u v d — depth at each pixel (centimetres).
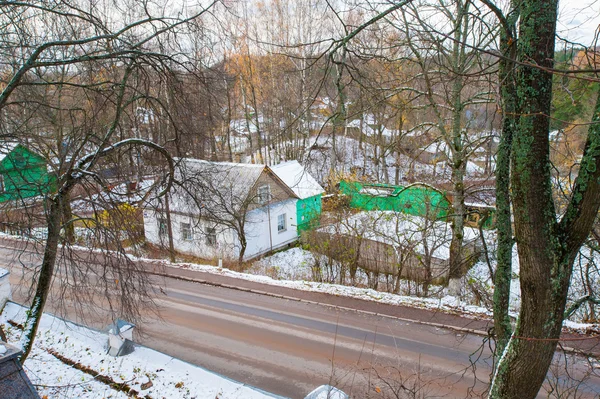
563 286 391
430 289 1723
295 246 2567
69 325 1245
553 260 388
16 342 1121
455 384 967
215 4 753
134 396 893
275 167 2661
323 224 1958
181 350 1189
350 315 1372
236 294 1596
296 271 2094
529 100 379
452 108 1326
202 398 884
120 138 1028
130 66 838
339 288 1599
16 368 574
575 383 914
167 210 1786
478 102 1221
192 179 1055
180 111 938
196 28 804
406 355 1111
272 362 1110
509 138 514
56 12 698
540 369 408
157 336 1274
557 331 400
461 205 1416
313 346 1183
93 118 870
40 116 978
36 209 986
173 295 1602
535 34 371
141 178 1091
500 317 539
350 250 1748
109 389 916
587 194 375
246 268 2123
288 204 2538
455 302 1411
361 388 966
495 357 536
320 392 742
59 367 1006
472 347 1140
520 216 394
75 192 1160
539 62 371
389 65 1174
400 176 3147
